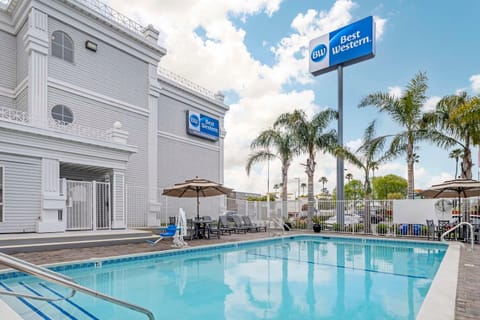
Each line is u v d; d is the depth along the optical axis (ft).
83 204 40.75
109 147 42.63
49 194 36.58
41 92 42.78
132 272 25.98
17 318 12.10
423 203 47.62
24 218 35.04
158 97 61.46
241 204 72.23
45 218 36.32
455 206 45.52
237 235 50.75
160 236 40.32
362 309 17.16
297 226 62.69
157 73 61.67
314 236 51.06
